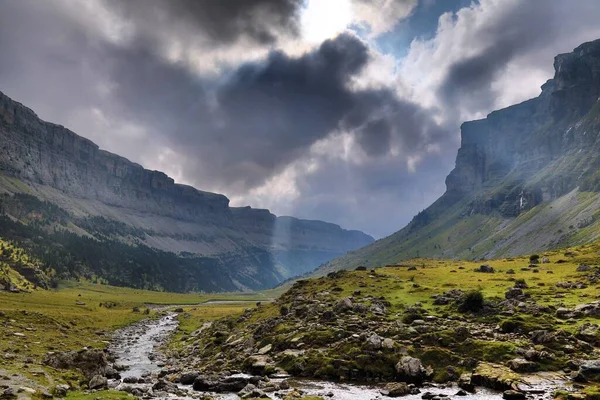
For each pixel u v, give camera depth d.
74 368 55.03
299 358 60.56
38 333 87.50
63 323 112.94
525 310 68.25
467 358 54.72
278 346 68.94
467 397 44.38
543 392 43.25
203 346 94.06
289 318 83.88
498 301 75.75
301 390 49.62
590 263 116.50
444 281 104.19
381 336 63.38
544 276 100.88
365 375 54.97
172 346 105.00
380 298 86.38
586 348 52.75
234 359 69.88
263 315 104.69
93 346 91.56
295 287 119.75
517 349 53.84
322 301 89.62
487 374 48.91
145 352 94.44
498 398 43.69
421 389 48.97
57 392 39.75
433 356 56.12
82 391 43.09
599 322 59.44
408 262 185.62
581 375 46.16
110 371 60.22
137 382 57.28
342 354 59.31
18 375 43.56
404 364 53.69
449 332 60.84
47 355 56.34
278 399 45.41
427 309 76.19
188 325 150.00
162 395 47.72
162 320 176.50
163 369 69.81
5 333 77.50
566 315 63.69
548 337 55.59
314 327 71.62
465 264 150.38
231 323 110.56
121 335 125.19
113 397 39.84
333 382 54.03
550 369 49.88
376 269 140.25
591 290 78.44
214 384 53.78
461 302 74.75
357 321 71.38
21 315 103.94
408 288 94.75
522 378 47.22
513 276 104.75
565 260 127.75
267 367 60.09
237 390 53.25
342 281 110.31
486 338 59.16
